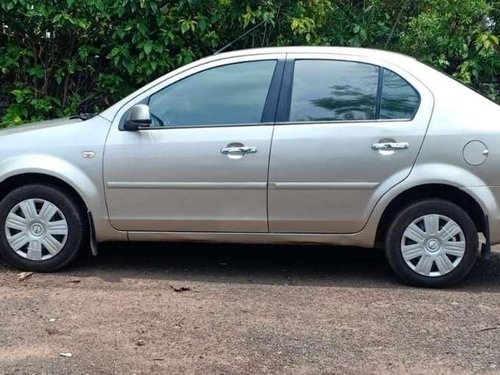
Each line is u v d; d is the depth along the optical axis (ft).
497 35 27.35
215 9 24.67
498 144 16.20
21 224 17.31
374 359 12.67
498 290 16.99
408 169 16.33
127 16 23.90
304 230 16.89
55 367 12.17
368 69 16.88
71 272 17.75
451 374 12.13
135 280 17.24
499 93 27.48
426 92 16.58
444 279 16.79
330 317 14.80
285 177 16.49
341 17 26.32
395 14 27.30
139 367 12.21
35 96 25.04
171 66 24.44
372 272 18.40
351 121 16.55
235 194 16.69
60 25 23.88
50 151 17.01
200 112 16.97
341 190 16.47
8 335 13.52
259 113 16.78
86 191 16.89
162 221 17.01
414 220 16.72
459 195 16.69
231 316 14.75
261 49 17.34
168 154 16.67
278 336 13.67
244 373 12.03
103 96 25.61
